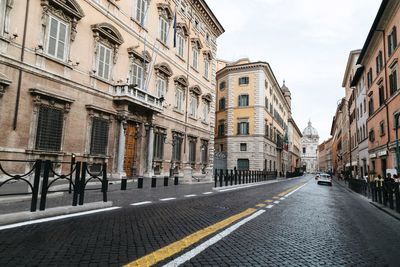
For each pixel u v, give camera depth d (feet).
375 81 89.04
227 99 158.61
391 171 62.34
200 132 102.27
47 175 23.76
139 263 13.60
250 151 149.59
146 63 73.36
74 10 51.67
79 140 53.11
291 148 301.02
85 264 13.28
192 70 97.40
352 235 22.63
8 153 41.52
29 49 44.65
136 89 65.00
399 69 65.72
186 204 34.30
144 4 73.15
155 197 38.55
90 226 20.59
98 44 57.93
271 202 41.57
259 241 18.90
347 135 177.68
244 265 14.16
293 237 20.63
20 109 43.14
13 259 13.52
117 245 16.39
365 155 108.58
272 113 180.34
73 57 52.37
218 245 17.37
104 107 59.06
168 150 82.53
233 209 32.58
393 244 20.38
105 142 59.06
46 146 46.83
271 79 175.22
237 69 156.97
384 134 78.18
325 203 45.42
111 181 56.34
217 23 113.80
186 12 93.35
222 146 159.84
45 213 23.03
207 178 82.43
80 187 26.73
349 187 99.14
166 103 81.82
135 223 22.29
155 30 77.36
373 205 46.85
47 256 14.15
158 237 18.49
